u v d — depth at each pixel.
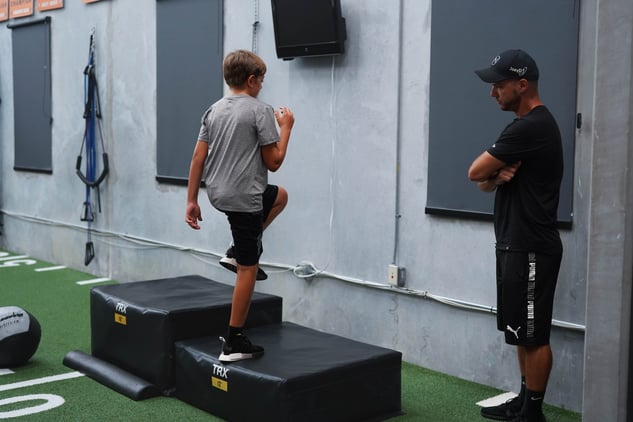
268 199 3.91
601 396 3.03
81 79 7.69
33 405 4.03
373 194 4.92
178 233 6.61
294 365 3.68
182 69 6.38
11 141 9.02
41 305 6.42
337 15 4.91
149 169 6.86
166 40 6.52
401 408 3.99
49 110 8.23
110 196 7.39
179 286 4.89
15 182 9.00
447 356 4.56
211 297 4.55
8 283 7.29
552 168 3.44
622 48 2.87
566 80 3.86
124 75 7.08
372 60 4.86
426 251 4.64
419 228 4.66
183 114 6.41
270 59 5.60
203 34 6.14
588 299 3.05
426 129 4.58
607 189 2.96
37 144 8.48
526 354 3.59
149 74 6.77
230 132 3.62
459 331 4.49
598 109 2.96
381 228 4.88
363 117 4.95
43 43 8.23
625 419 2.97
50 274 7.73
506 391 4.27
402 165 4.73
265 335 4.25
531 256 3.44
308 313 5.41
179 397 4.11
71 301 6.57
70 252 8.05
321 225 5.28
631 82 2.86
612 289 2.97
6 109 9.06
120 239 7.26
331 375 3.62
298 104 5.39
